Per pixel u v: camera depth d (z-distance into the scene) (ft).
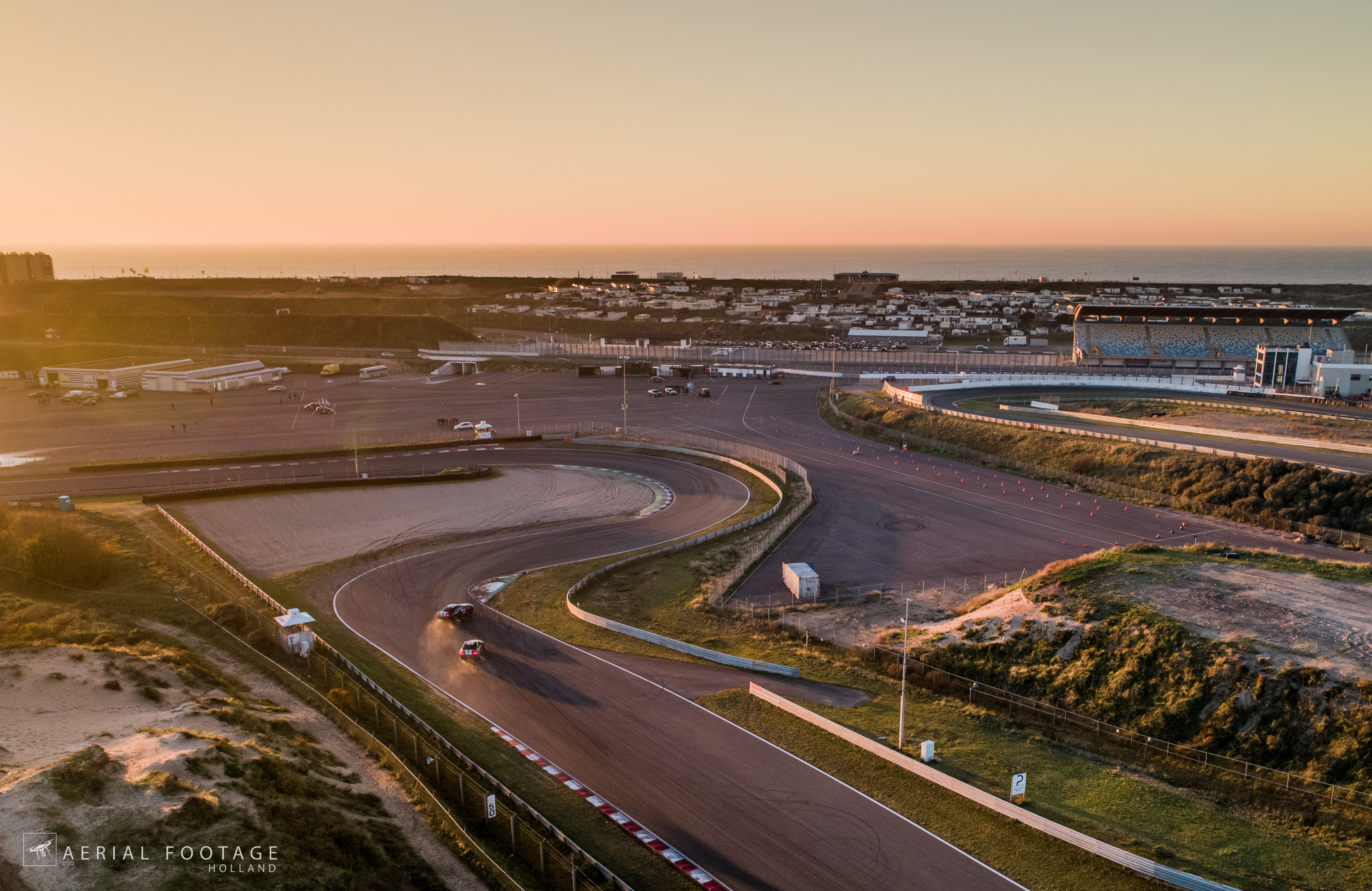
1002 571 231.09
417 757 133.59
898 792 126.52
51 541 206.28
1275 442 316.40
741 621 199.31
